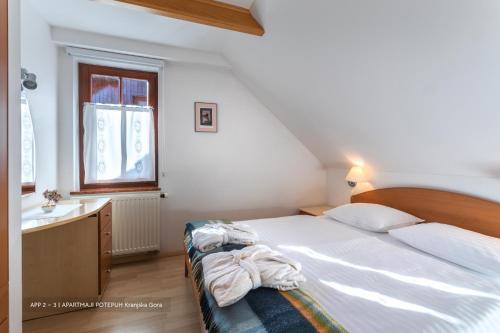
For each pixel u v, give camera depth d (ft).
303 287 3.95
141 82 9.07
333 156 10.56
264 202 10.94
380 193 8.74
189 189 9.66
